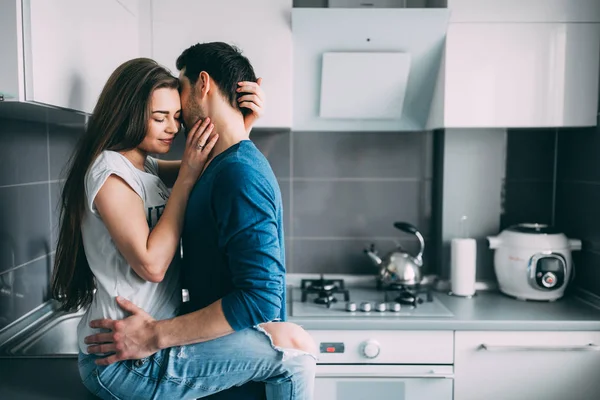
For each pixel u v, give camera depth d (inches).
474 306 89.7
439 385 82.8
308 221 104.3
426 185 103.6
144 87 49.6
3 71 50.6
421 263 95.0
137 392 49.9
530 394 83.0
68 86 59.8
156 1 87.0
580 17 87.5
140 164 53.4
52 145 84.7
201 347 49.7
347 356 82.5
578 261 96.3
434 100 94.8
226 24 87.3
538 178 102.7
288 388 50.9
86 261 53.1
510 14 87.5
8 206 71.3
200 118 51.8
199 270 50.9
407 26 86.8
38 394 55.5
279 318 56.1
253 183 46.4
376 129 100.7
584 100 88.4
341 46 89.4
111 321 48.6
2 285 69.7
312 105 97.1
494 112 88.7
